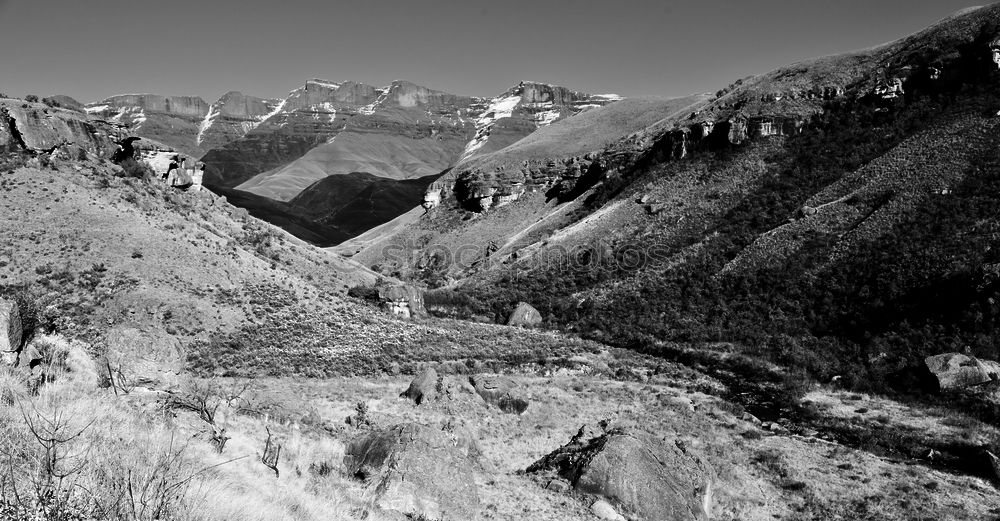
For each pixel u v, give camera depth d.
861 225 63.72
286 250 67.50
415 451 15.90
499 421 32.25
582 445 21.95
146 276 45.69
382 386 39.19
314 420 23.50
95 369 16.95
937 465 29.70
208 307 45.59
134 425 12.48
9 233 44.50
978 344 42.03
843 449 31.58
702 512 19.14
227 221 67.38
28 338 16.09
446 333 59.56
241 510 10.13
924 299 49.31
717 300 64.44
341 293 62.56
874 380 43.41
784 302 59.34
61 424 9.88
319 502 12.78
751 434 34.12
